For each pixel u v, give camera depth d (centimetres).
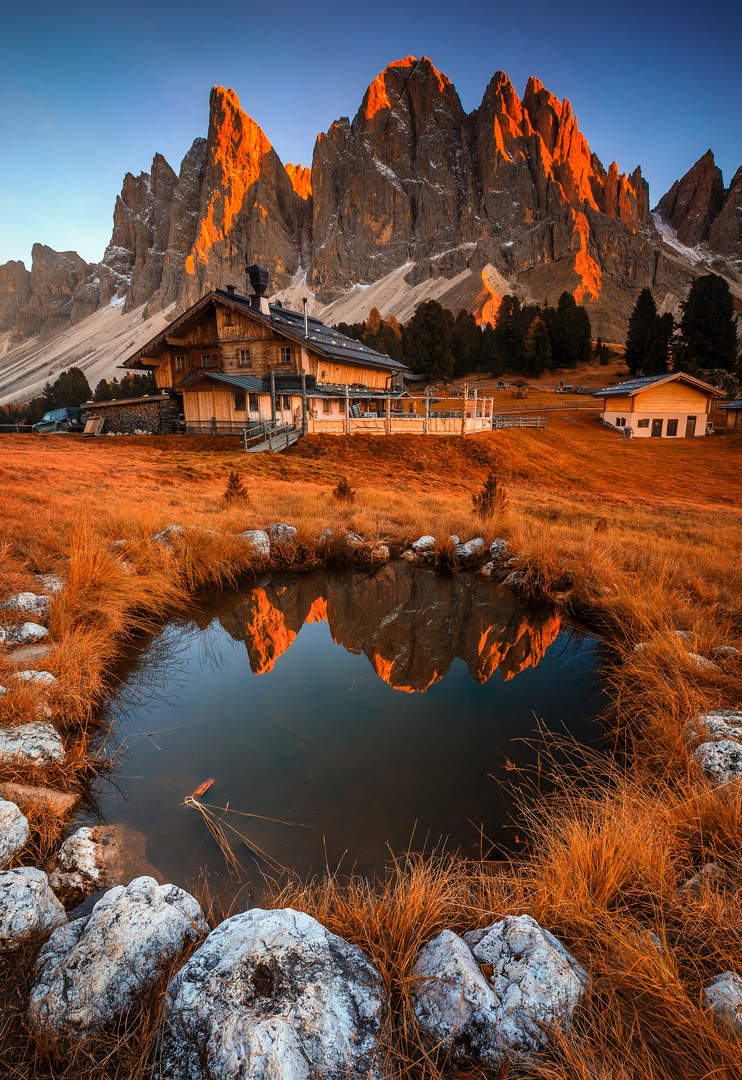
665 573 742
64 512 925
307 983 181
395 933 226
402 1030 187
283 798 364
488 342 8162
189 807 352
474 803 361
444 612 775
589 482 2469
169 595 726
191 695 524
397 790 375
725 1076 161
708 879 243
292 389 2614
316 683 555
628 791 344
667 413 3997
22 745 352
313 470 1992
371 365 3597
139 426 3203
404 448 2430
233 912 264
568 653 634
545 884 251
